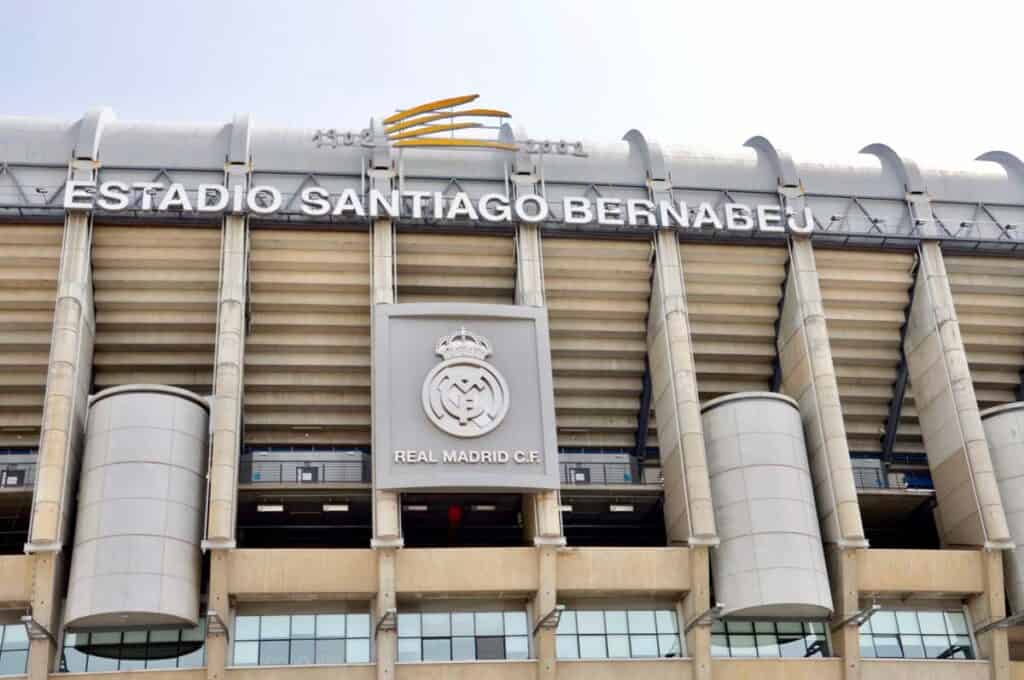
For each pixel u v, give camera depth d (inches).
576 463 1643.7
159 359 1585.9
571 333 1632.6
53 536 1358.3
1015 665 1505.9
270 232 1535.4
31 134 1555.1
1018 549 1534.2
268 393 1590.8
